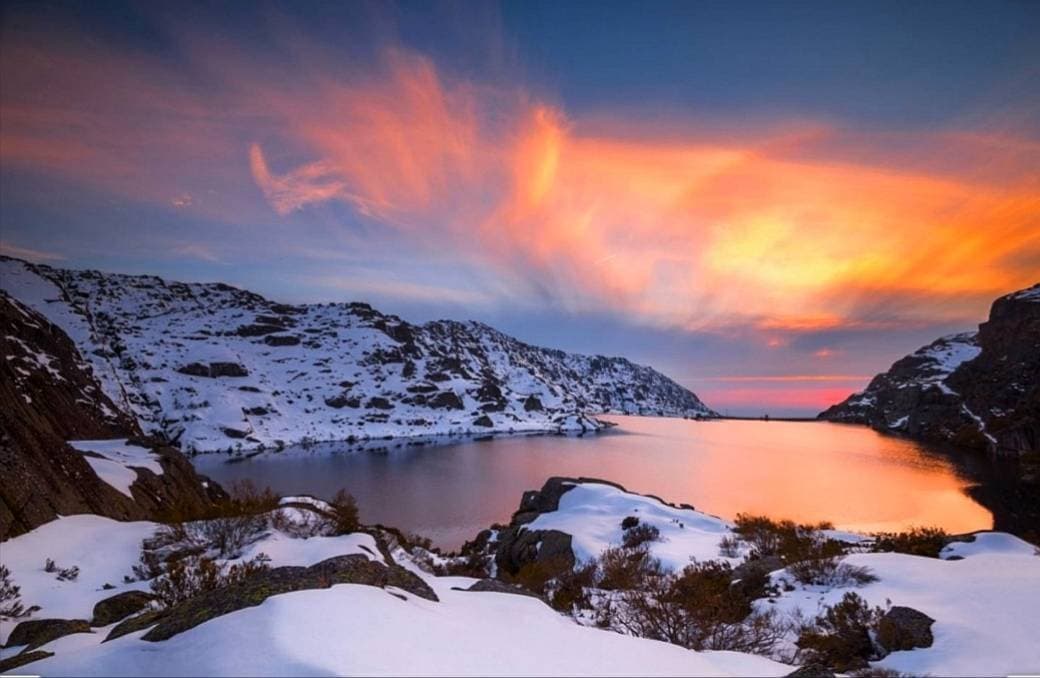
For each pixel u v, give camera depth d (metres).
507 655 5.09
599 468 113.31
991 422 155.12
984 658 8.08
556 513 35.94
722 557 21.84
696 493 81.06
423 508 68.19
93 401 52.25
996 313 185.25
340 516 18.20
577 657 5.26
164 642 5.45
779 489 84.94
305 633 4.95
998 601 10.16
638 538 27.23
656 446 172.50
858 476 100.56
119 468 28.23
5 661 5.95
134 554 15.35
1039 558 13.35
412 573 7.82
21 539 15.36
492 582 9.09
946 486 86.94
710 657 6.59
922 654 8.65
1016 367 162.75
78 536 16.42
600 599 12.52
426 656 4.80
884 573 12.89
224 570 12.37
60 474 20.38
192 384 194.25
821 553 15.18
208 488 37.41
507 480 94.44
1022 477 95.06
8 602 11.30
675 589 11.59
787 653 9.08
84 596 12.30
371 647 4.82
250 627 5.16
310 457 135.75
